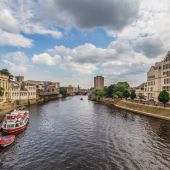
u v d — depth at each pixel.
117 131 52.19
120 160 31.81
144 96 128.38
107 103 156.88
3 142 37.38
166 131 52.00
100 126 58.97
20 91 128.88
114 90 164.00
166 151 36.28
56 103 155.62
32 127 56.50
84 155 33.97
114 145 39.75
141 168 28.83
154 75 112.50
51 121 67.12
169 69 95.81
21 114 60.81
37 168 28.81
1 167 29.05
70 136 46.72
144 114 86.06
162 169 28.59
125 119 72.31
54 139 43.97
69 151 35.97
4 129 47.31
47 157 33.03
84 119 72.44
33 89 151.62
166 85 98.06
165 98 78.94
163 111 76.25
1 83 98.25
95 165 29.83
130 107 106.06
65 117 77.00
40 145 39.44
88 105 138.00
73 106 128.25
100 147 38.38
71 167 29.11
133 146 39.16
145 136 46.91
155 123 63.66
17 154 34.28
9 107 93.62
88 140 43.34
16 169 28.45
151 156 33.72
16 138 44.19
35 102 145.88
